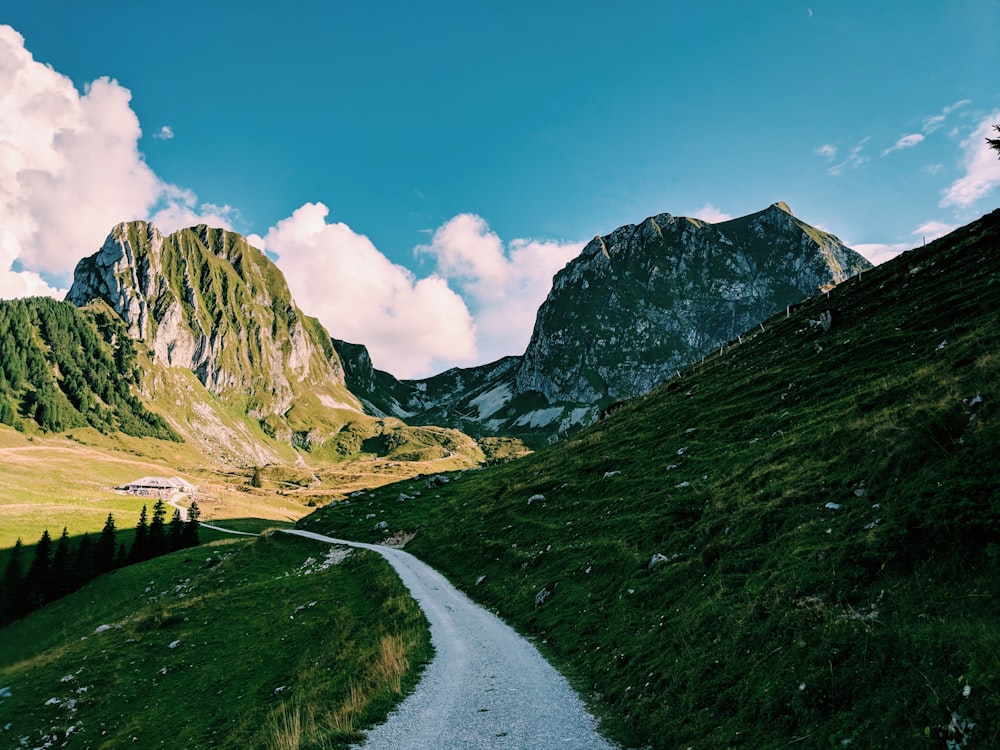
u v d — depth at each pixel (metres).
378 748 16.36
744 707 14.33
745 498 29.73
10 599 84.94
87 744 32.50
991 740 8.94
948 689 10.34
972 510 14.88
